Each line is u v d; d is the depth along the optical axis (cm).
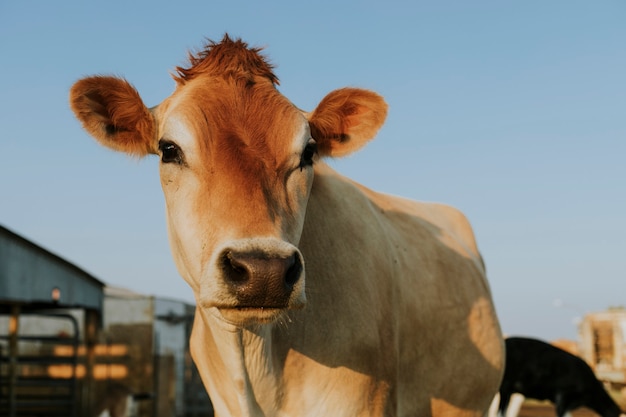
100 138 392
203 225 333
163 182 363
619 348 2600
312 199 425
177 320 2525
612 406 1404
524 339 1438
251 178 332
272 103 358
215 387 417
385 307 432
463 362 518
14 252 1409
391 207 541
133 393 2075
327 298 401
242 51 379
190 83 375
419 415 490
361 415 406
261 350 377
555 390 1401
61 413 1881
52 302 1590
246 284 304
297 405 395
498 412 1395
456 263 548
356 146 423
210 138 344
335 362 397
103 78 381
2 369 2211
